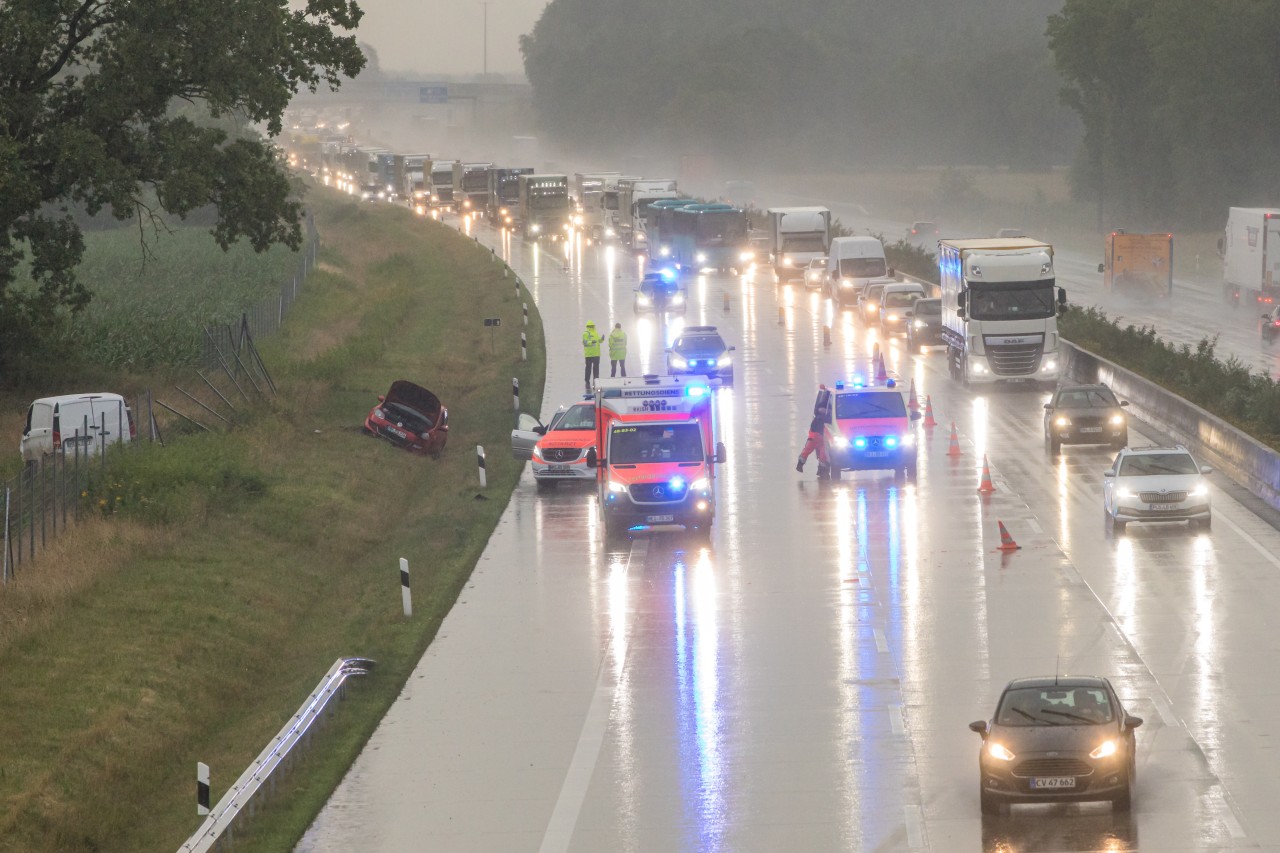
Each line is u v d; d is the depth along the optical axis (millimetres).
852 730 56188
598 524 97250
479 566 86562
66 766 54250
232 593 78375
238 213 127062
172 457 97000
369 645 70375
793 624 71562
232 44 122938
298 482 103500
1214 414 118750
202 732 61938
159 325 155375
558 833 47281
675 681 63406
